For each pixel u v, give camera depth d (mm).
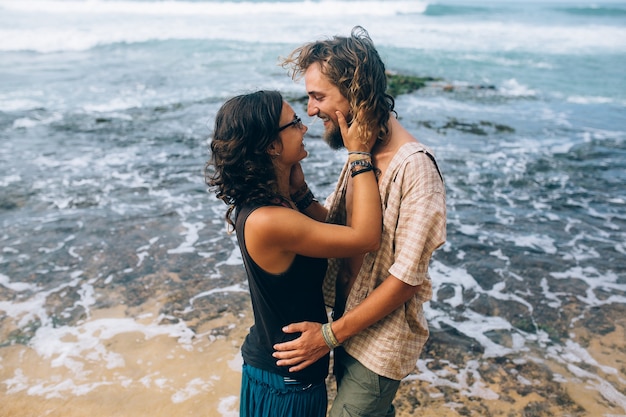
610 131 10164
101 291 4547
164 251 5250
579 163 8234
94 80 13211
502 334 4078
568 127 10406
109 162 7789
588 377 3578
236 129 1912
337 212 2348
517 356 3807
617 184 7383
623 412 3250
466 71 16172
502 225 6031
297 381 2127
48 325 4066
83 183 6949
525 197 6875
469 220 6145
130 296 4477
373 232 1959
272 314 2076
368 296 2025
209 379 3504
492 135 9711
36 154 8023
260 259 1984
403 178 1942
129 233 5609
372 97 1898
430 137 9438
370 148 2014
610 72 16672
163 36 20250
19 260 5012
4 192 6551
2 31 19031
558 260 5238
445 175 7551
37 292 4508
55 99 11242
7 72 13750
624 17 37094
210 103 11203
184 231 5707
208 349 3812
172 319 4164
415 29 26188
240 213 1992
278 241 1932
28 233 5547
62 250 5215
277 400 2146
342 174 2291
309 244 1936
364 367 2168
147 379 3494
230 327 4074
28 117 9875
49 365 3619
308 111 2051
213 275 4828
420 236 1896
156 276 4793
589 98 13172
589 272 5023
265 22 26391
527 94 13406
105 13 27188
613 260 5258
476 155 8500
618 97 13336
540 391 3441
